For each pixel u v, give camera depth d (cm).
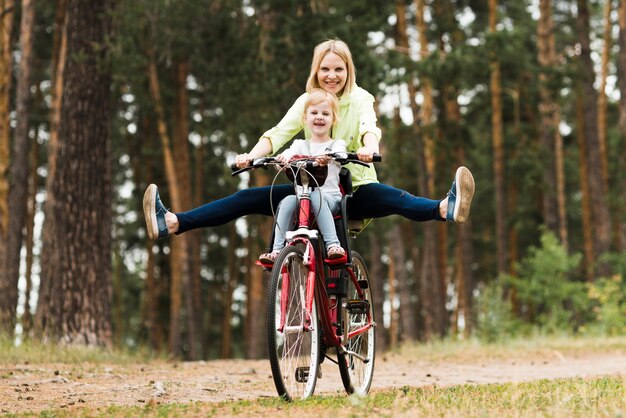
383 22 2500
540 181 3102
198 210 604
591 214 3338
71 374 932
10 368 989
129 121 2842
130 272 3850
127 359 1330
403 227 3656
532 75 3033
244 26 2066
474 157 3441
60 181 1480
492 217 3784
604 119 3325
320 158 562
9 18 1883
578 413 502
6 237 1859
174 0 1975
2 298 1959
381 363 1349
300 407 526
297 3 2014
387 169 2436
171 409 548
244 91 2045
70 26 1517
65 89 1504
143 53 2114
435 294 2759
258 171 2025
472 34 3112
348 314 625
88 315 1446
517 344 1777
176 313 2709
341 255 564
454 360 1437
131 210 3328
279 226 571
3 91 1848
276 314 545
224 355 3481
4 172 1850
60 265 1458
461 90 3003
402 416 485
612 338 1853
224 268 3800
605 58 3331
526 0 3275
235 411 525
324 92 606
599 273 2777
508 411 516
